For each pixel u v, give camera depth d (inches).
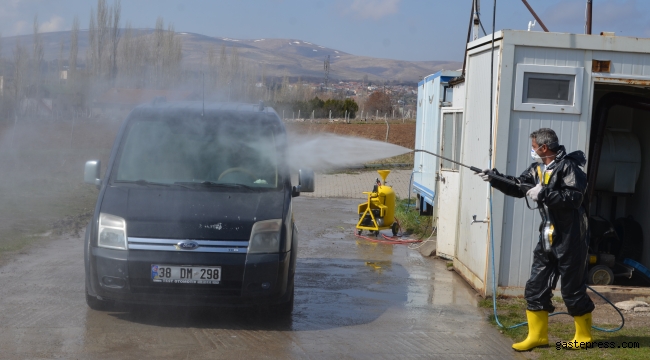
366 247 409.7
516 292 278.1
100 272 216.8
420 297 283.6
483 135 291.9
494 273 274.2
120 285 215.5
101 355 193.3
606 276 303.0
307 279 311.3
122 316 233.5
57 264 313.1
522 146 272.7
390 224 447.5
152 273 213.9
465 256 319.9
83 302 249.0
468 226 314.0
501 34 269.3
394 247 414.3
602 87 323.0
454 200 361.7
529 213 276.7
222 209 228.1
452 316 253.4
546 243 205.0
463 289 300.8
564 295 210.2
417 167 589.3
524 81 270.8
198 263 214.7
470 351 211.9
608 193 338.3
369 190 763.4
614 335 229.8
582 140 273.3
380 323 240.8
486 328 238.4
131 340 208.4
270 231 224.7
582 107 272.7
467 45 322.0
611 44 270.8
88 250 225.8
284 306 238.5
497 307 265.9
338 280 311.6
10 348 195.3
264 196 239.9
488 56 289.7
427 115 537.6
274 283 222.1
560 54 271.3
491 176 213.2
